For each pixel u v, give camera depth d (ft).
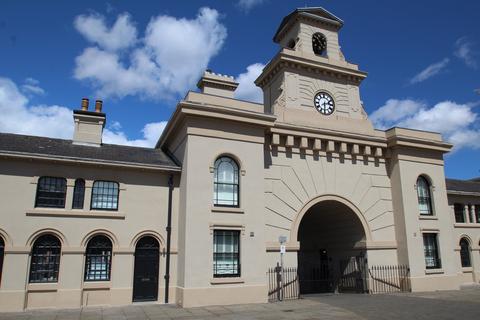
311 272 85.81
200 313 48.14
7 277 51.24
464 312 47.24
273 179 65.51
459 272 87.10
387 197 75.10
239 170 61.36
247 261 58.18
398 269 72.28
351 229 75.31
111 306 54.44
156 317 45.50
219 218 57.88
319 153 70.33
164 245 59.67
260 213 60.80
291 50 74.90
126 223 58.44
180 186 61.62
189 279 54.08
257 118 62.44
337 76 77.15
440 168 79.51
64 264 54.08
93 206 57.82
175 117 61.62
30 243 53.11
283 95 71.26
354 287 73.10
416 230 73.10
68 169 57.26
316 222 84.53
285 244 63.72
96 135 66.44
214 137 60.13
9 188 53.67
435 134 79.51
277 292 61.05
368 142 73.92
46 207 55.42
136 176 60.75
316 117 72.28
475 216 93.56
